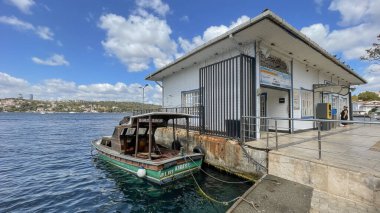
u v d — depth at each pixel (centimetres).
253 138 803
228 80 859
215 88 933
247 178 700
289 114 1040
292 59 1045
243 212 380
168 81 1548
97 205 614
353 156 550
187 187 714
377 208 398
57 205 616
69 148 1609
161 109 1510
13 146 1714
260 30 735
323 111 1189
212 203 600
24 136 2406
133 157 831
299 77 1121
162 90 1647
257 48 832
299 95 1116
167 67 1312
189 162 796
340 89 1557
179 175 766
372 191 408
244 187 689
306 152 593
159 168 710
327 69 1318
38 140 2077
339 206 410
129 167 852
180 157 771
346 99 1889
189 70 1284
